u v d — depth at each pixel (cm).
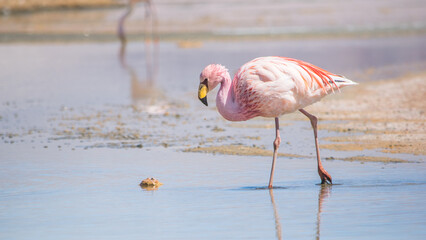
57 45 3753
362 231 691
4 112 1781
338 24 4303
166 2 5588
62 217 780
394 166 1056
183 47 3503
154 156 1196
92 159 1178
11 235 707
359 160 1115
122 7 5525
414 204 804
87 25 4669
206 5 5381
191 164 1123
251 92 1011
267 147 1259
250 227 719
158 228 723
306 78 1011
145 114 1714
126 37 4100
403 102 1733
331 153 1183
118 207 831
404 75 2280
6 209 827
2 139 1401
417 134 1317
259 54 2967
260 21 4494
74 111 1783
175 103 1897
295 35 3862
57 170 1088
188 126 1526
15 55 3259
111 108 1822
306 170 1059
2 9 5309
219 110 1043
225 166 1102
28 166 1123
